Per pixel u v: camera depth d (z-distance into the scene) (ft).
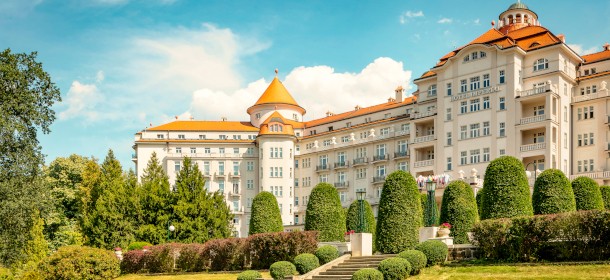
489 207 145.18
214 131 376.07
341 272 129.39
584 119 263.70
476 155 267.80
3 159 151.64
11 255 158.61
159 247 173.47
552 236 115.96
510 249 120.98
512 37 283.18
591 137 260.62
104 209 226.79
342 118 360.07
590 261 111.14
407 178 142.41
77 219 305.73
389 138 324.60
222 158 369.50
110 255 169.48
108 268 166.40
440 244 126.72
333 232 161.27
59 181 318.24
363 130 343.87
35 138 157.38
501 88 264.72
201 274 160.86
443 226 137.90
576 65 277.85
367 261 134.62
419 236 138.92
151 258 173.78
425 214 176.35
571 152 264.11
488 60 270.87
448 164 276.62
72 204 316.60
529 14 306.76
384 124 331.57
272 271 135.23
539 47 264.52
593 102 262.06
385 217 140.87
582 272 107.24
